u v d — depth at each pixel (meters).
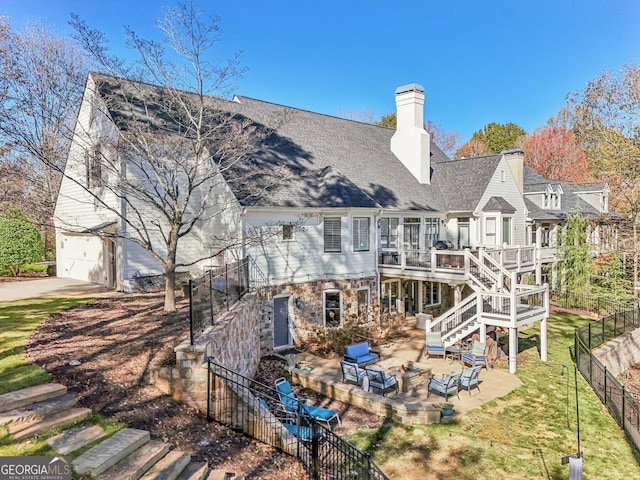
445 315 16.09
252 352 13.65
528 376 14.26
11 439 5.84
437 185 23.52
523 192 28.64
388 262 19.45
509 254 19.12
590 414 11.52
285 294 16.33
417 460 8.83
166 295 12.79
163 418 7.46
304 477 6.97
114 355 8.97
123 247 16.03
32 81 18.20
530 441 9.91
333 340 16.30
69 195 19.94
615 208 30.34
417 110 23.25
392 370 13.68
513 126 55.09
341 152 21.03
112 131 15.35
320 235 17.25
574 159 45.38
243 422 8.05
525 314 14.86
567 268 27.25
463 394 12.54
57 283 18.88
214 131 14.22
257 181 15.66
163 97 14.52
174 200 12.82
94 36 12.30
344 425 10.31
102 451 5.83
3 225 21.33
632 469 9.09
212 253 16.91
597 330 17.62
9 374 7.70
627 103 23.50
